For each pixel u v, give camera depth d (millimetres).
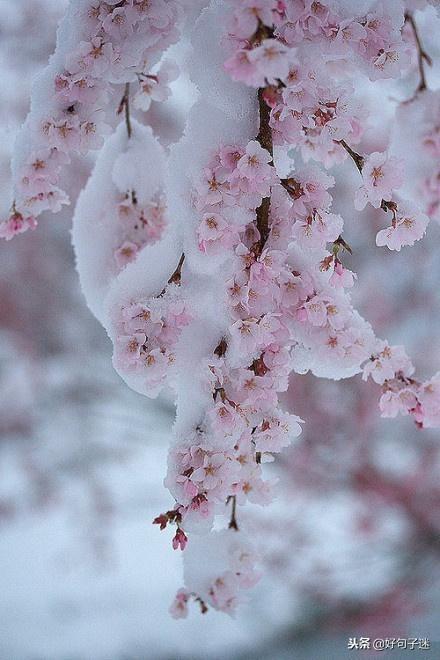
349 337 1191
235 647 3811
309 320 1182
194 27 1192
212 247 1167
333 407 3600
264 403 1176
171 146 1192
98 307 1256
